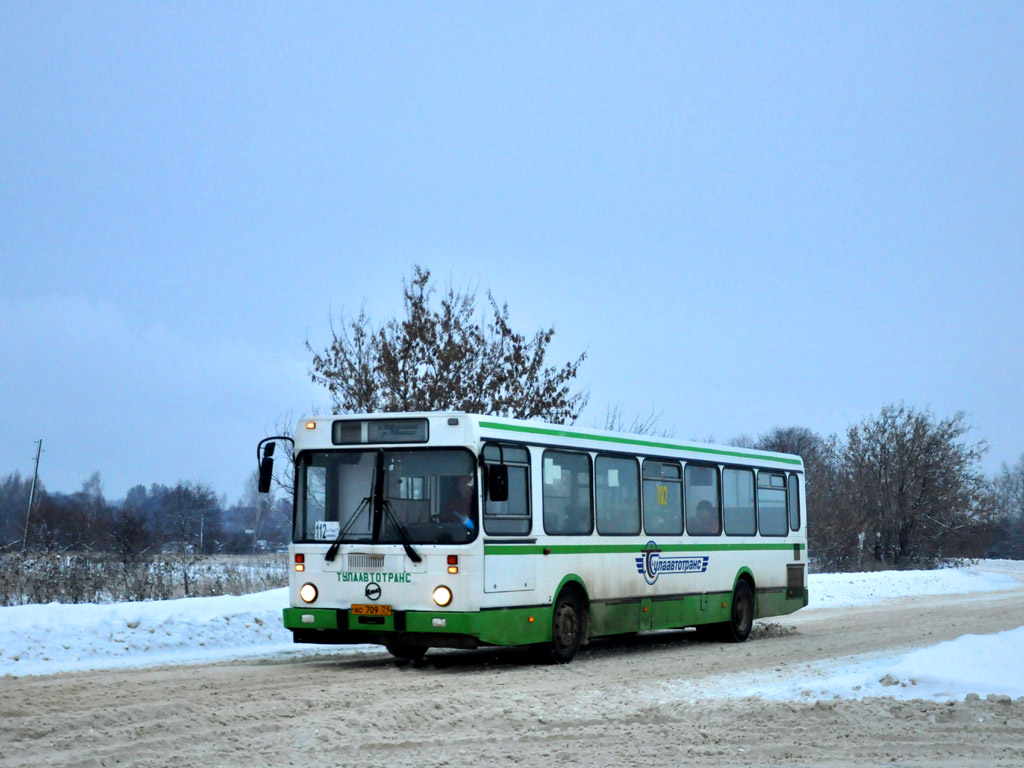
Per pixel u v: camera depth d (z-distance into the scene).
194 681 13.99
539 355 30.11
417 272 30.25
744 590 21.86
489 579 15.45
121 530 30.91
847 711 11.61
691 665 16.83
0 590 25.08
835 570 69.31
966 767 9.27
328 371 29.45
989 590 45.81
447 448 15.61
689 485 20.47
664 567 19.44
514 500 16.17
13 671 15.05
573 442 17.53
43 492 69.31
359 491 16.00
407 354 29.64
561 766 9.27
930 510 72.31
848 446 74.88
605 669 16.23
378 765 9.19
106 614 18.34
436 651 18.84
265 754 9.58
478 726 11.07
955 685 12.75
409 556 15.48
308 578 16.06
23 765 8.79
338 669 15.68
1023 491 150.75
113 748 9.59
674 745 10.18
